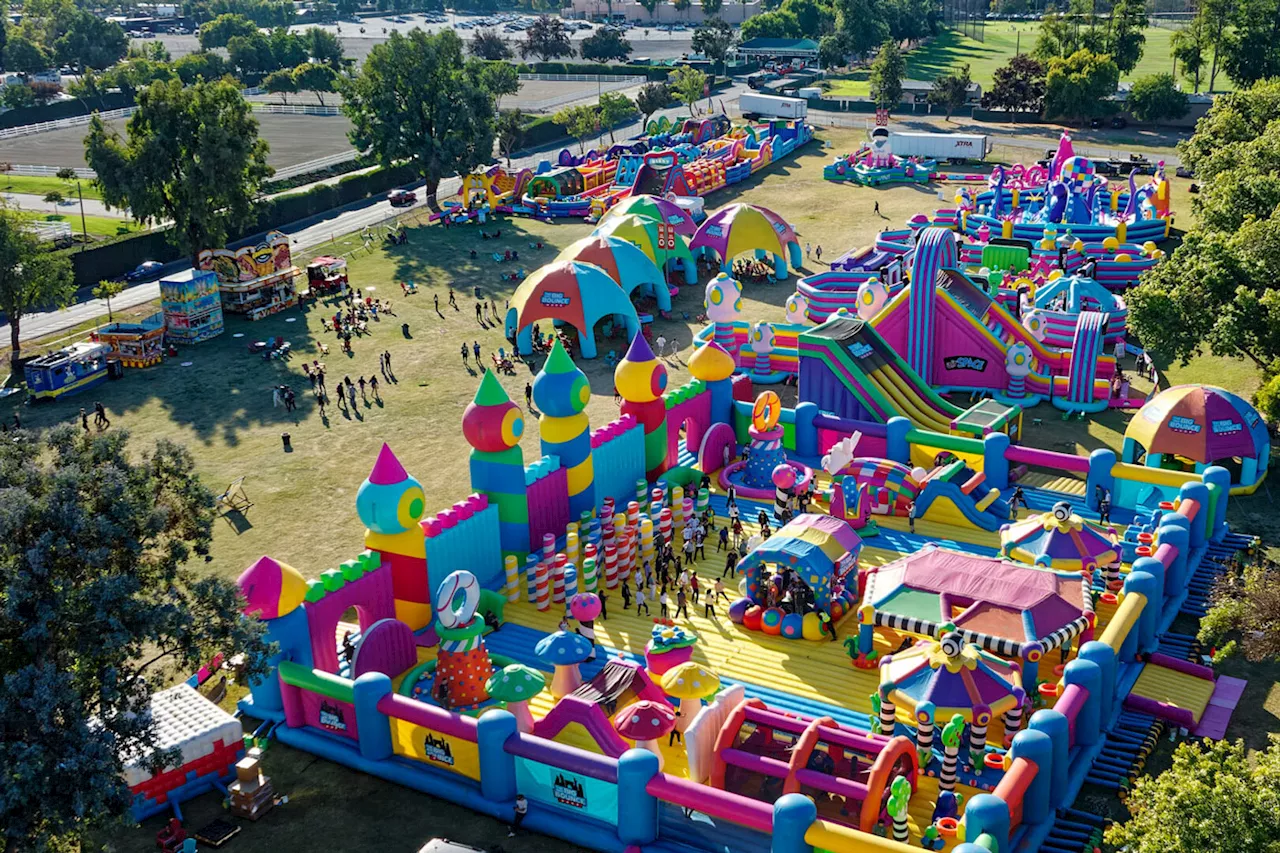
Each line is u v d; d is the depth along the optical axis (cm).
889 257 8569
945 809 3195
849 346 5819
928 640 3800
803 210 11644
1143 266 8556
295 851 3192
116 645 2884
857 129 16162
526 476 4597
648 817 3095
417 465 5878
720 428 5547
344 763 3562
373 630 3816
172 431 6425
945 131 15625
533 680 3459
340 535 5156
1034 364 6600
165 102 8981
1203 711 3728
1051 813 3206
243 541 5106
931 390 5991
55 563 2922
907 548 4819
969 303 6725
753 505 5238
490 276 9450
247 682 3762
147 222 9319
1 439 3098
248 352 7744
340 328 8044
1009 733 3469
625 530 4500
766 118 16862
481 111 11706
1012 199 10475
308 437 6284
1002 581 3866
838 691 3844
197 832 3259
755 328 6969
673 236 9069
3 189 13012
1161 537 4316
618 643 4166
